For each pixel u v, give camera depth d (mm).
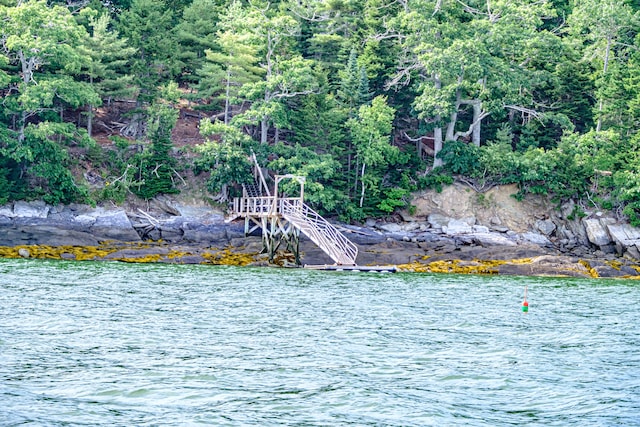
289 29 80688
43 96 69938
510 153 78062
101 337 28016
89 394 21062
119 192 74375
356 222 77688
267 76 78688
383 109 78125
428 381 23172
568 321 34688
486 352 27266
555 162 78625
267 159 77500
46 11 72562
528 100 82750
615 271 63000
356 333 30203
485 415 20109
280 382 22656
